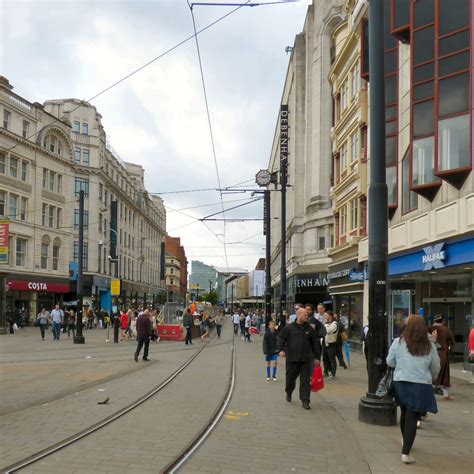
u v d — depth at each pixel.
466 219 15.27
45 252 52.41
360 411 9.05
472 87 15.67
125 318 33.41
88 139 62.91
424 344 6.79
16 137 46.75
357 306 26.73
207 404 10.53
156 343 31.31
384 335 9.07
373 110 9.49
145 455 6.69
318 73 42.66
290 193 53.41
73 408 9.84
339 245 29.95
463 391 12.98
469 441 7.93
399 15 19.59
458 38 16.33
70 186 56.91
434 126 17.03
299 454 7.00
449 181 16.12
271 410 10.05
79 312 29.30
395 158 20.94
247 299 93.44
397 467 6.53
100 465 6.22
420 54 17.98
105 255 67.31
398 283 22.58
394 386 6.85
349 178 27.27
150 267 100.06
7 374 15.05
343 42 31.23
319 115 42.28
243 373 16.16
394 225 20.61
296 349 10.53
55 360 19.62
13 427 8.20
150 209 99.50
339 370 17.02
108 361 19.17
